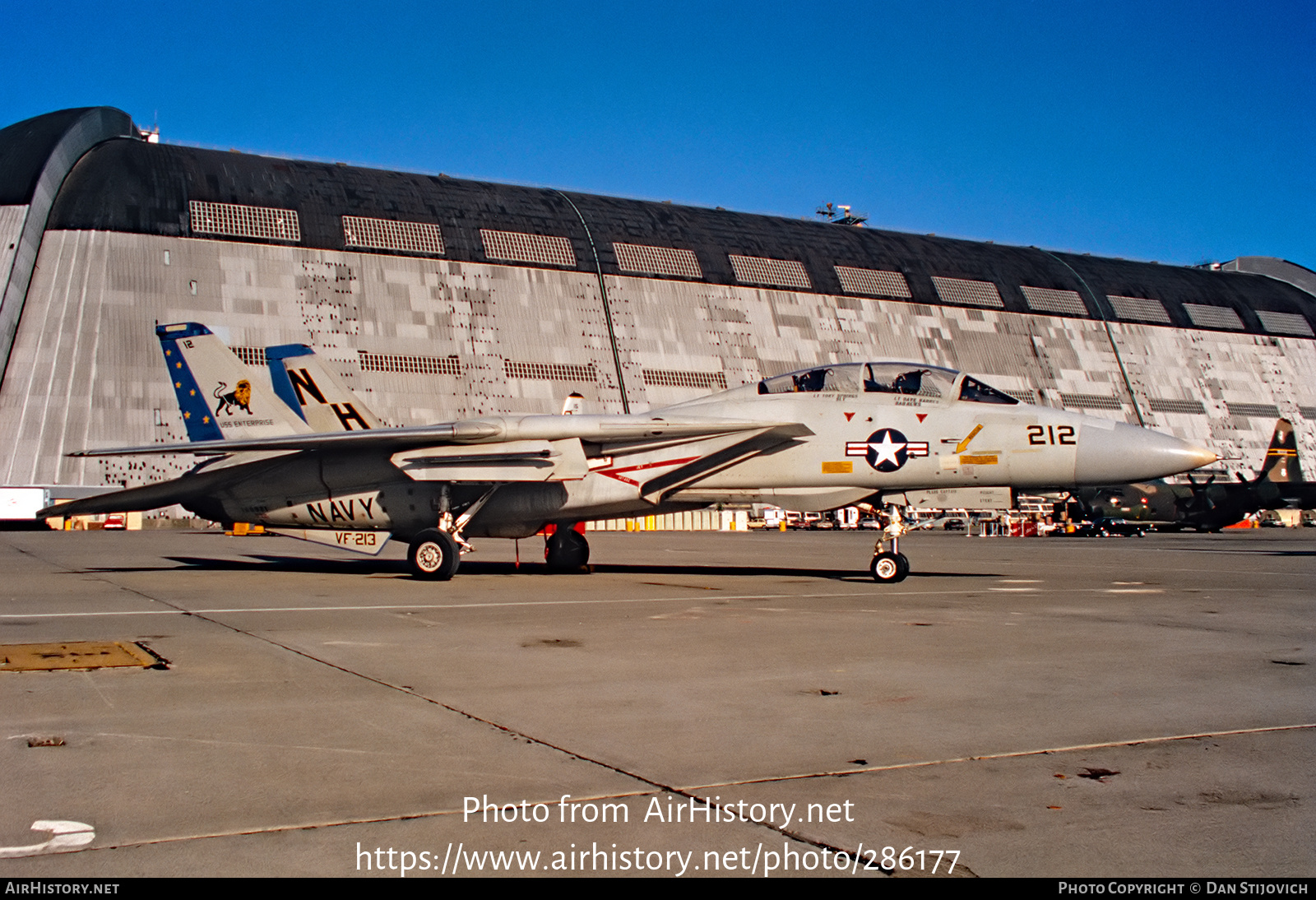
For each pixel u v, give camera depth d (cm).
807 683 720
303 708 621
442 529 1684
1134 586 1630
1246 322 7400
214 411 1853
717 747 534
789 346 5991
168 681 706
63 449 4375
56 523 4697
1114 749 539
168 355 1875
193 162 5325
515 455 1628
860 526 6444
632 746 535
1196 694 693
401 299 5253
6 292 4475
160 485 1766
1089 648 900
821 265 6481
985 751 532
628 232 6131
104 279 4747
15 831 399
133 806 430
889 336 6256
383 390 5000
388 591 1438
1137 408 6581
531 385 5303
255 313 4900
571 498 1722
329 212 5378
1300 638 980
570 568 1903
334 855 380
